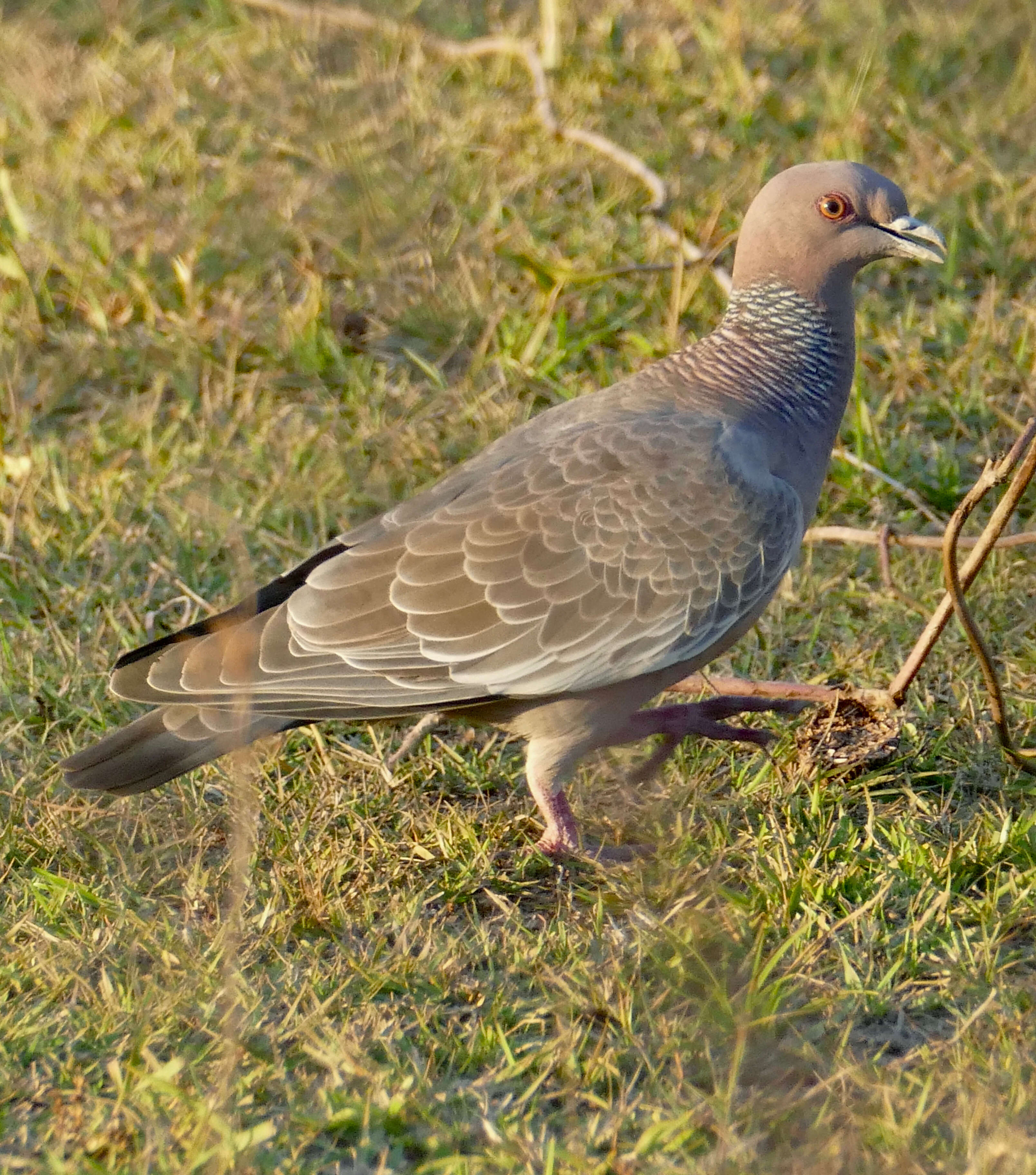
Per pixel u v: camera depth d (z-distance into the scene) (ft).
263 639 28.37
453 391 43.16
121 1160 21.80
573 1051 23.47
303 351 44.50
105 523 38.86
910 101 54.34
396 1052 23.94
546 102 53.06
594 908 27.58
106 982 24.95
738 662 35.01
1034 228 48.19
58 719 33.42
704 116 54.34
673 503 28.63
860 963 25.49
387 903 27.94
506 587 28.14
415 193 48.73
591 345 45.06
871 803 29.43
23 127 53.88
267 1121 22.31
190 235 47.96
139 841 30.09
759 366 31.17
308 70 54.90
